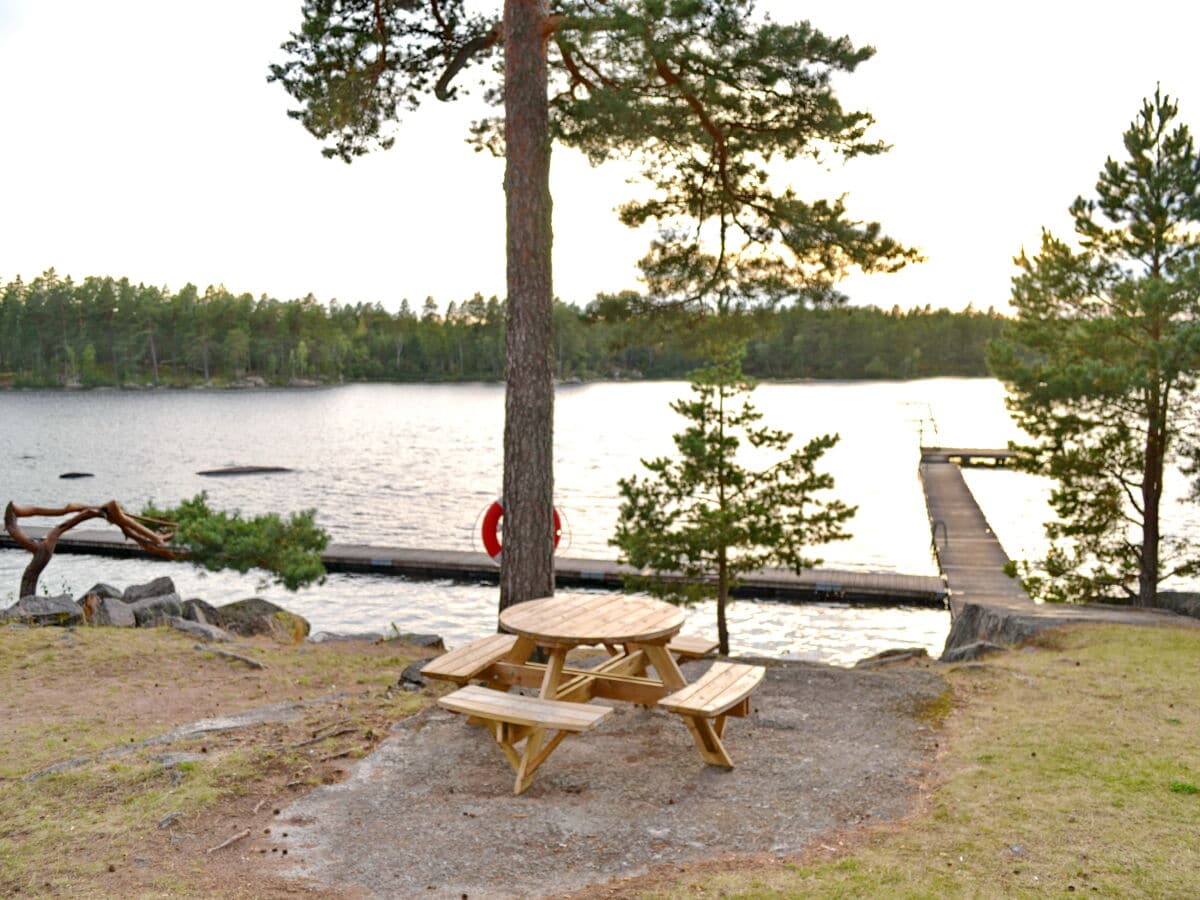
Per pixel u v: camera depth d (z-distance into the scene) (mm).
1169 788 4914
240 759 5484
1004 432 80375
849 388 156375
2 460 59500
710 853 4293
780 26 7828
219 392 152875
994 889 3830
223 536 16000
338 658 9555
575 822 4656
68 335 153375
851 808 4777
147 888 4004
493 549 9062
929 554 31359
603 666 6055
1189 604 15906
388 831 4570
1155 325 15945
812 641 19984
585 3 8258
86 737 6469
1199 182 16188
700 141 9180
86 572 27484
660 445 70750
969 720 6270
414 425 91688
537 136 7980
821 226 9227
